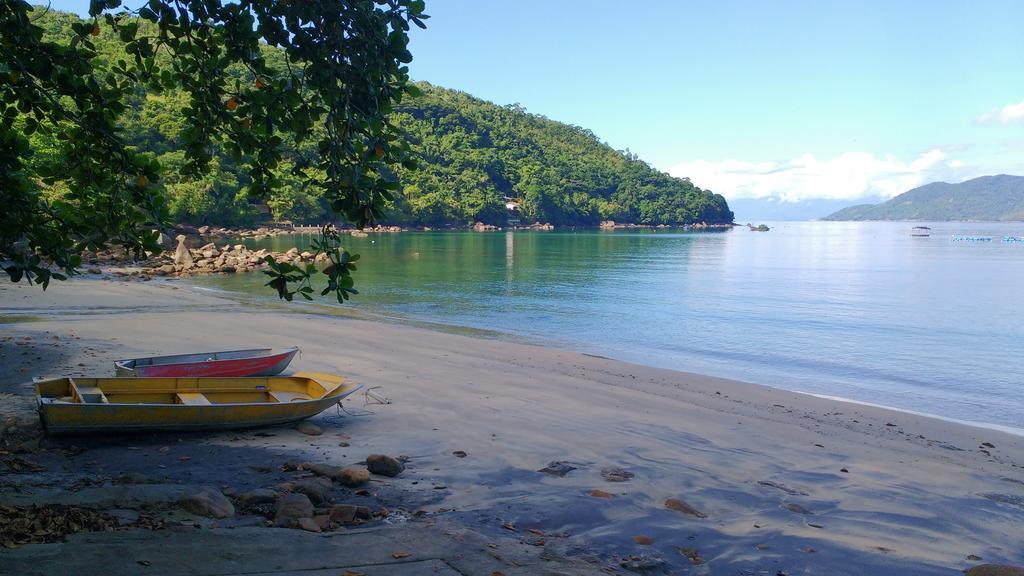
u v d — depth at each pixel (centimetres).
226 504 696
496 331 2628
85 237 654
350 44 536
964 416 1545
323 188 563
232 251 5938
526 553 642
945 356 2266
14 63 593
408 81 603
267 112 603
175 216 9012
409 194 15475
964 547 768
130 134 9100
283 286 538
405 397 1366
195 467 866
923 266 6819
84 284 3359
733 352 2302
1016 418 1535
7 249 622
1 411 1083
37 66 598
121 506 664
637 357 2178
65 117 636
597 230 19150
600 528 745
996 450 1248
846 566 683
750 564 675
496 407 1321
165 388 1096
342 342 2053
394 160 578
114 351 1695
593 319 3003
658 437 1177
